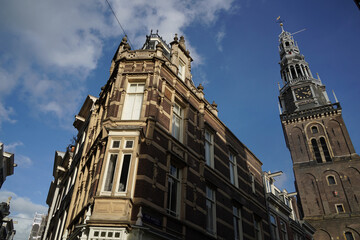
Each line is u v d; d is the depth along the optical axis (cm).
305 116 6116
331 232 4694
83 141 2186
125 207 1114
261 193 2419
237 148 2319
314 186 5259
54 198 2642
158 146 1405
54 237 1986
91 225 1079
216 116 2114
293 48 7844
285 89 7125
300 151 5769
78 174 1725
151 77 1608
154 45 2080
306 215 5028
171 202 1384
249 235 1942
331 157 5422
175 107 1720
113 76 1734
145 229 1099
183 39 2097
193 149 1689
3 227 4888
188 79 1950
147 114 1466
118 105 1522
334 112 5900
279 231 2445
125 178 1213
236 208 1972
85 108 2575
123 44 1958
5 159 3388
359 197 4825
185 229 1356
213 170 1819
